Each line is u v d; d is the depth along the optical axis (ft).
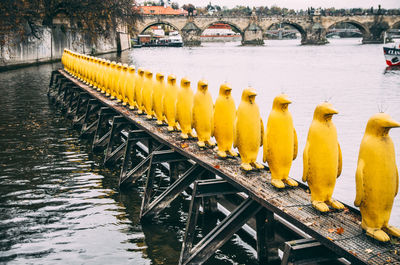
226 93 26.76
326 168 19.20
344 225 18.30
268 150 22.08
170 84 34.86
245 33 441.27
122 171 38.22
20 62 155.84
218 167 25.82
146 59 228.63
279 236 24.44
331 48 368.07
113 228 30.07
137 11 223.51
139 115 43.06
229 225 22.70
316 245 17.65
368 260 15.57
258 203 22.31
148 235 29.07
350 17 436.76
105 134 53.42
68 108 68.69
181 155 32.32
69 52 87.40
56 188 37.52
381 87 110.01
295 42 605.73
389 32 442.91
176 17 420.77
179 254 26.58
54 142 53.62
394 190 16.96
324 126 19.15
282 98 21.33
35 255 26.37
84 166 44.19
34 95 91.15
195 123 29.94
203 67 179.01
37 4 150.71
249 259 25.68
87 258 26.04
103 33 182.50
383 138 16.83
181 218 31.73
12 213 32.22
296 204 20.38
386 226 17.35
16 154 47.93
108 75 54.80
